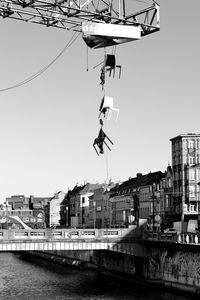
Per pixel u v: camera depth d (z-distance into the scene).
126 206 130.38
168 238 52.91
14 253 121.12
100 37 22.38
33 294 50.53
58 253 88.38
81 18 23.78
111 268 65.12
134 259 58.34
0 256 110.81
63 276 65.88
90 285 56.31
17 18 23.75
